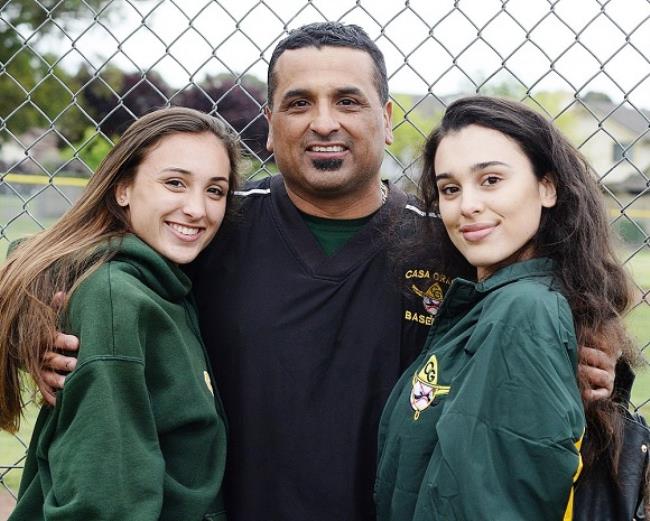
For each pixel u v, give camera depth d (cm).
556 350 189
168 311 225
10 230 946
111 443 200
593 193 221
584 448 209
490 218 209
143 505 200
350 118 241
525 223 211
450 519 184
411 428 207
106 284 214
